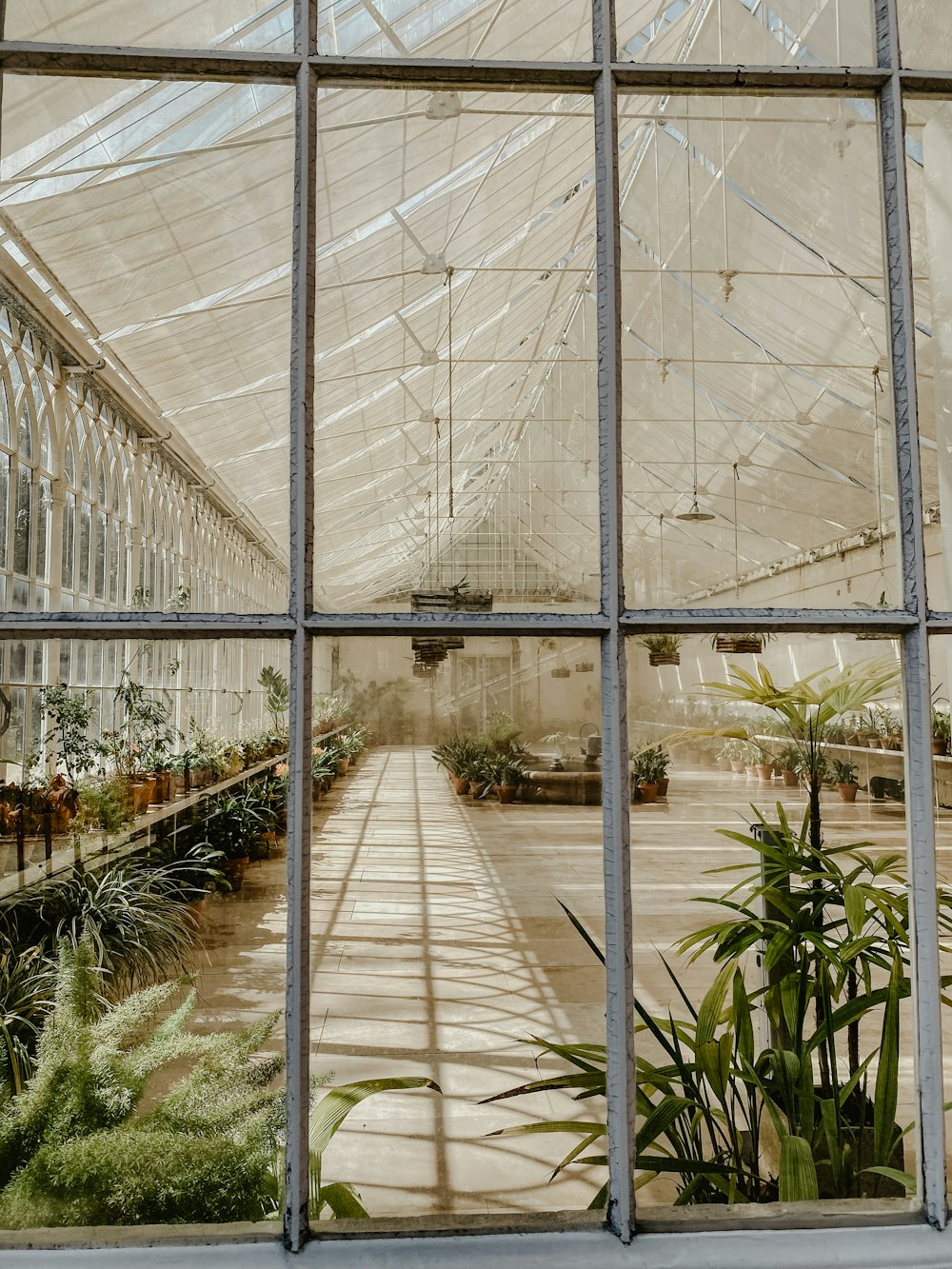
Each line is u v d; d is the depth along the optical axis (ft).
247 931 17.43
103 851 13.33
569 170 22.93
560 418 48.78
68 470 18.65
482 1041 12.16
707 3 18.60
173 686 25.68
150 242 15.34
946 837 24.82
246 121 12.87
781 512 44.37
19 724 15.81
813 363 30.04
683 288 30.01
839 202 21.72
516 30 14.89
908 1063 10.11
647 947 16.83
